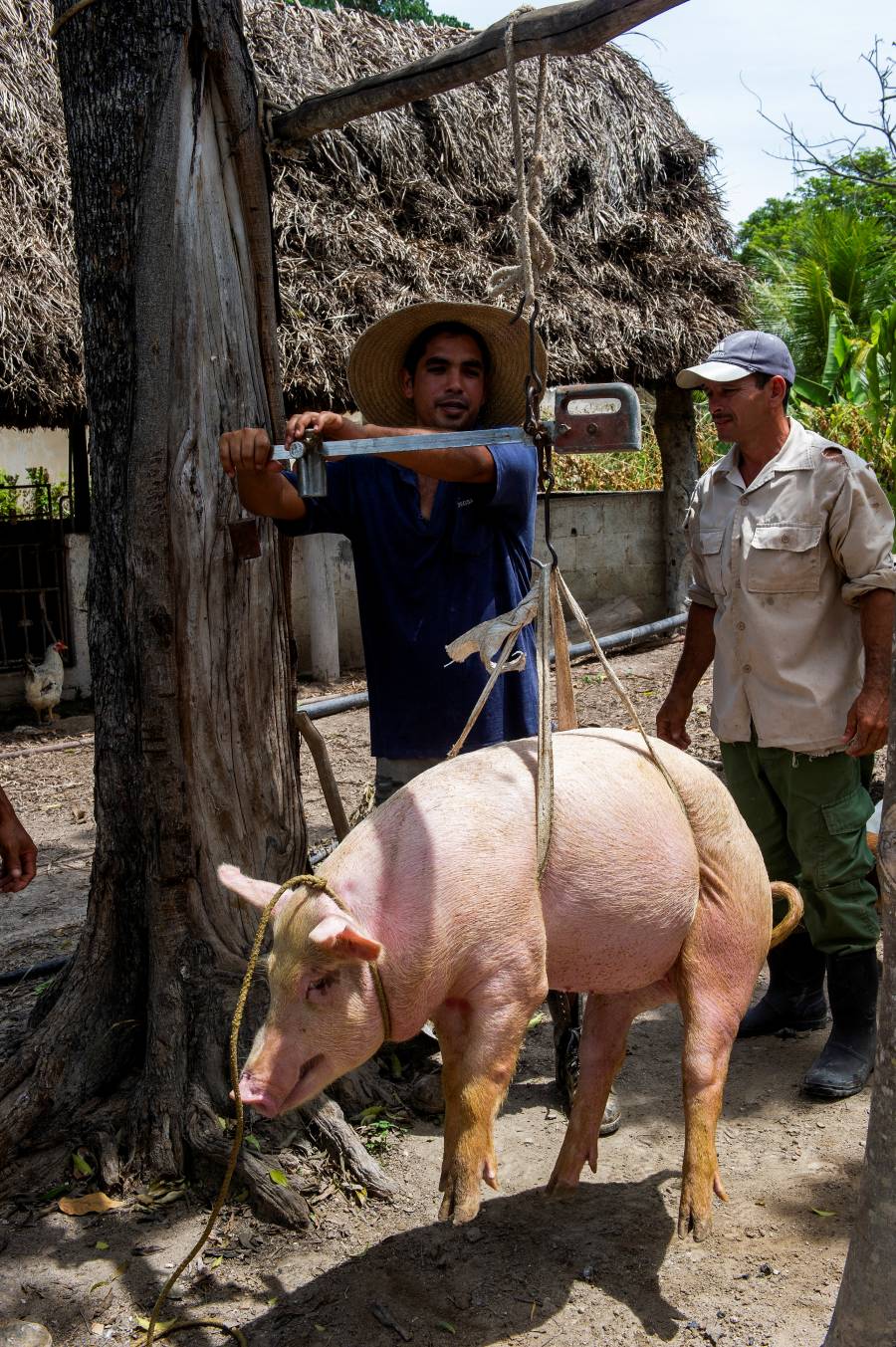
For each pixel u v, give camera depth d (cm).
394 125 974
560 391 291
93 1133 335
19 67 855
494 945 248
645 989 304
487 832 252
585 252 1101
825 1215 304
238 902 348
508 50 290
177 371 332
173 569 334
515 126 284
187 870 343
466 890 246
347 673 1145
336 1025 240
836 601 361
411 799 261
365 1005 241
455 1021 260
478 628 285
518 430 279
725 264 1196
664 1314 270
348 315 895
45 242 823
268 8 930
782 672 360
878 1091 202
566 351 1018
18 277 798
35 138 842
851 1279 207
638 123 1155
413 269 948
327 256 914
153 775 340
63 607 1083
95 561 357
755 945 287
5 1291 284
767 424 361
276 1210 306
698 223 1195
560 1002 361
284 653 362
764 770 380
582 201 1109
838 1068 366
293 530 338
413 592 341
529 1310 272
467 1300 276
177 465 333
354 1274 287
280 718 360
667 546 1280
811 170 678
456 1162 244
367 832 259
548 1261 290
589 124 1105
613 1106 354
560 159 1072
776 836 392
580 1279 283
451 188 1025
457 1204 240
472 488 334
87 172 342
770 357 355
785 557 356
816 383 1546
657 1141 345
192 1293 283
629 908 261
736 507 370
